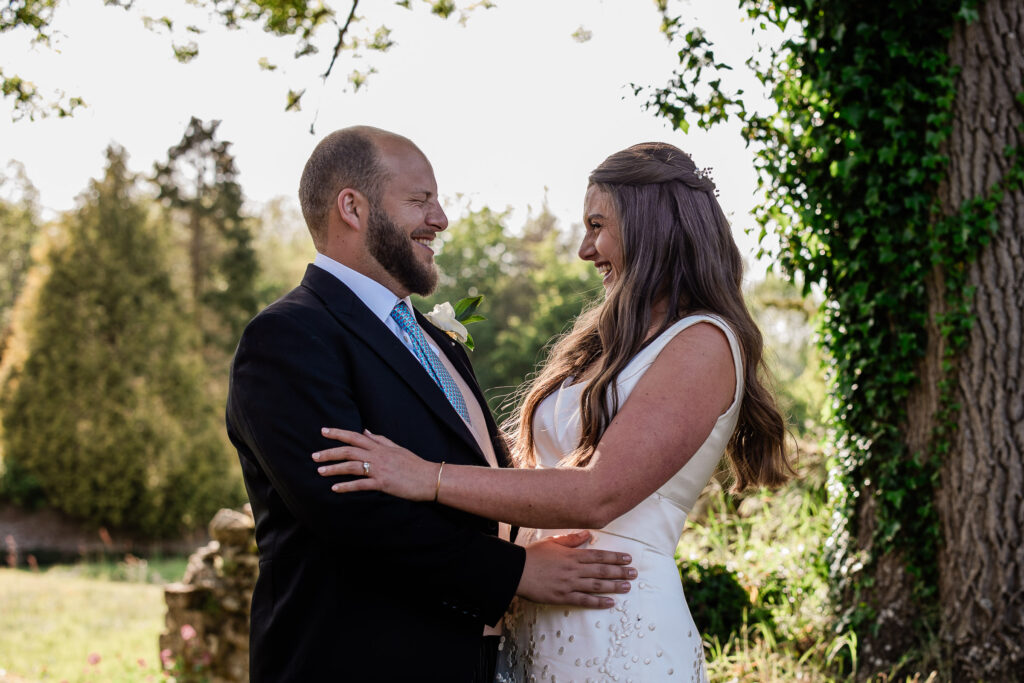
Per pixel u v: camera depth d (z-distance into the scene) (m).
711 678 4.03
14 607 8.99
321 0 4.02
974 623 3.80
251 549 5.96
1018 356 3.80
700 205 2.27
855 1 3.99
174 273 23.77
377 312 2.28
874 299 4.10
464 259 24.77
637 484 2.01
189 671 5.95
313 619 2.05
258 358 2.05
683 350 2.11
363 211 2.24
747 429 2.37
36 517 19.55
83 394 19.23
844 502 4.36
